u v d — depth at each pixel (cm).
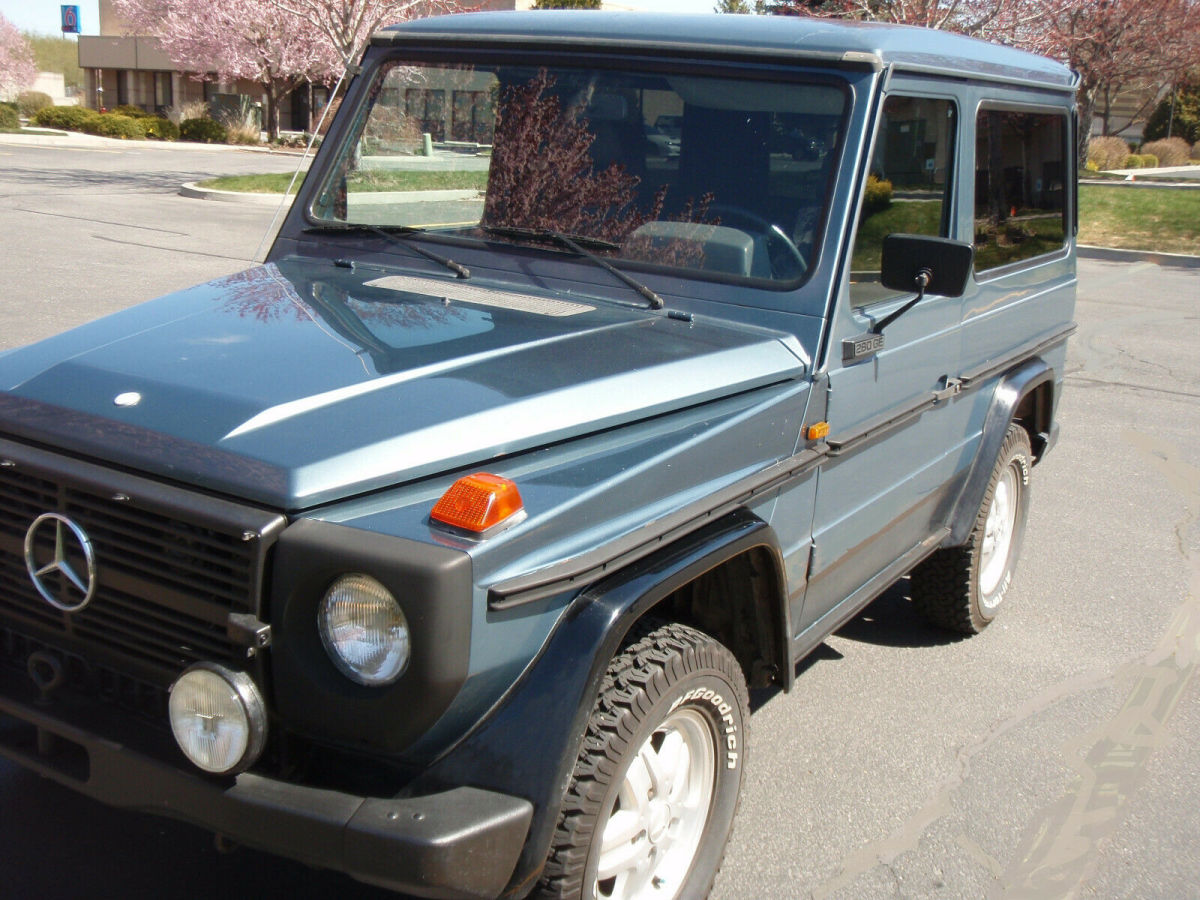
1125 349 1178
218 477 224
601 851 253
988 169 423
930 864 335
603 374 274
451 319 304
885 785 377
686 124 339
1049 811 366
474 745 227
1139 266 1811
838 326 321
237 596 220
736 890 319
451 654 211
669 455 264
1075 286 554
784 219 326
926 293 344
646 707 249
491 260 350
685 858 288
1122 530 651
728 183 334
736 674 286
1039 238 496
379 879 213
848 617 370
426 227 367
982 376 433
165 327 288
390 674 214
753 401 298
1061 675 465
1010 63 438
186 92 5147
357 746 223
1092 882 331
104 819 326
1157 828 360
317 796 220
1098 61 2603
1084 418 898
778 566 292
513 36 363
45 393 257
